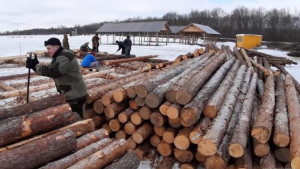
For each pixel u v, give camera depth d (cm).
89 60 1205
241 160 400
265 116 440
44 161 310
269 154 415
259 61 1388
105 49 2944
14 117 341
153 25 4094
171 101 464
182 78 578
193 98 466
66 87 477
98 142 390
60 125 384
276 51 3697
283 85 771
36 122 343
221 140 414
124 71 1238
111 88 601
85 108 538
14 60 1494
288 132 413
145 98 471
